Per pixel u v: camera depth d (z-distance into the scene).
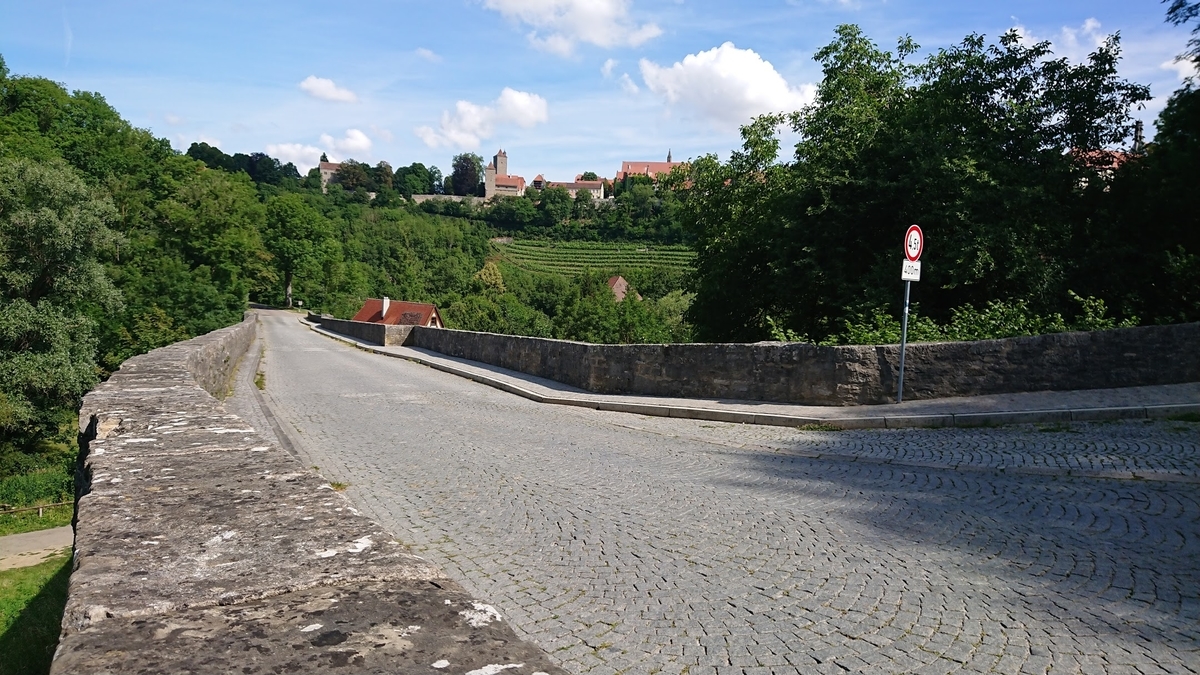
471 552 5.23
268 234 92.88
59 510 23.39
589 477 7.71
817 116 22.64
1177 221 15.25
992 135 17.14
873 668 3.48
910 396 11.27
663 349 14.25
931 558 5.03
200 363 12.47
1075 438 8.70
